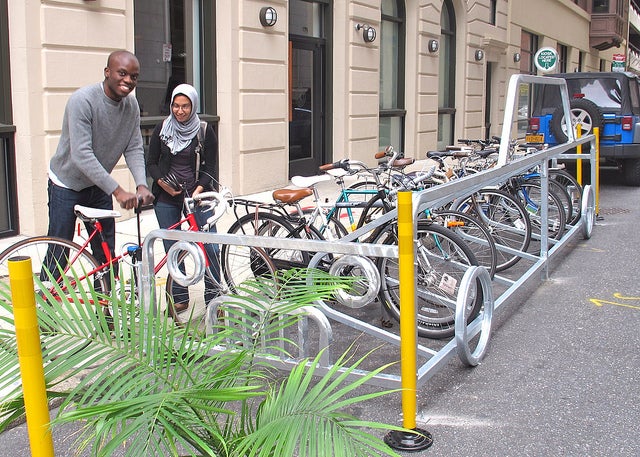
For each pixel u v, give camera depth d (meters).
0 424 2.29
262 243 3.42
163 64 9.27
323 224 5.70
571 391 3.92
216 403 2.39
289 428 1.94
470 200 6.53
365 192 6.09
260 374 2.31
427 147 16.23
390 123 15.33
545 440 3.36
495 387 3.98
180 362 2.26
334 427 1.95
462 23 17.89
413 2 15.25
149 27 9.02
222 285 4.81
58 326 2.36
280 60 10.73
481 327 4.43
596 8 32.88
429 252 4.81
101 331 2.37
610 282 6.19
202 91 9.88
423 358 4.43
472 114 18.77
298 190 5.58
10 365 2.27
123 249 4.47
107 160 4.70
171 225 5.19
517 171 5.41
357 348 4.68
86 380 2.20
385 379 3.65
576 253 7.35
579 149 8.85
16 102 7.28
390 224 4.89
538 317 5.24
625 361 4.36
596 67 35.62
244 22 9.88
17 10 7.12
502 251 6.49
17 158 7.36
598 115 11.58
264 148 10.55
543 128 12.16
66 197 4.68
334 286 2.64
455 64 18.06
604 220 9.27
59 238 4.50
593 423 3.53
